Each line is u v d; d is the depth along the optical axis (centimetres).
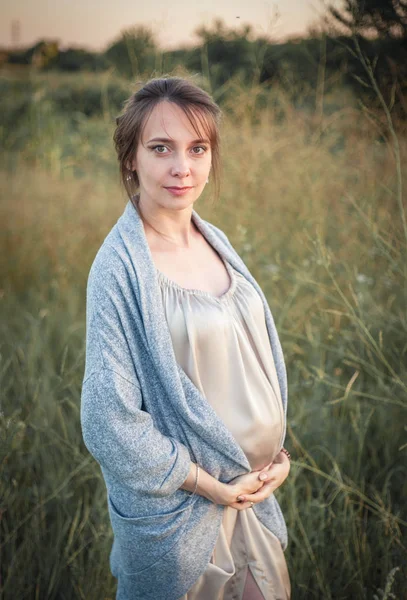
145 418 163
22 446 288
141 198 178
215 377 174
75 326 379
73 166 560
